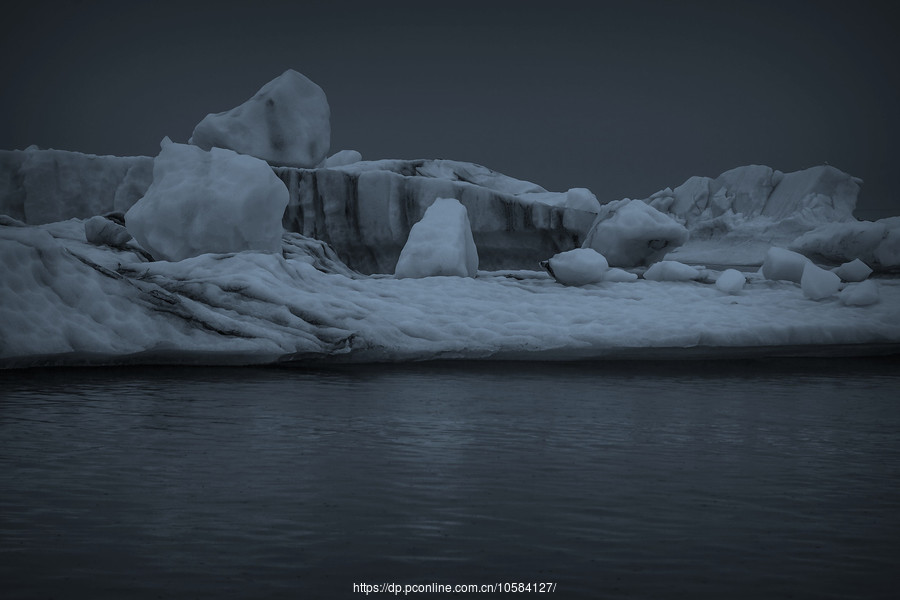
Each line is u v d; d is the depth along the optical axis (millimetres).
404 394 16500
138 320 19109
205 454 11703
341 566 7789
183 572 7621
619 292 27000
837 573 7770
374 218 34562
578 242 36094
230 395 16047
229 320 19953
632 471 11164
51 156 34531
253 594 7188
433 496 9922
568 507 9570
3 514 9102
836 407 15992
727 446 12711
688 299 26453
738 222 77375
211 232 25234
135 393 16016
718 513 9438
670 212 84062
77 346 18203
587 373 19531
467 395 16531
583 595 7246
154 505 9438
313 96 36844
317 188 34531
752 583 7527
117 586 7320
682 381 18719
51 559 7887
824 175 76562
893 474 11164
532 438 13008
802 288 27094
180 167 26234
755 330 22297
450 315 22469
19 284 18328
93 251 25734
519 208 35125
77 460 11289
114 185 35062
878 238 40562
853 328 23062
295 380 17859
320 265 29766
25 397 15406
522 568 7789
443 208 30250
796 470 11336
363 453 11891
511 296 25516
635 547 8352
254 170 25844
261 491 10023
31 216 34188
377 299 22984
